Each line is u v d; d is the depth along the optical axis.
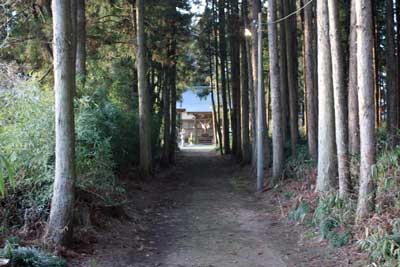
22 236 6.97
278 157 14.25
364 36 7.31
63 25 6.91
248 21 20.11
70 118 7.02
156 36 20.45
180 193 14.58
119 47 18.20
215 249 7.65
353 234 7.28
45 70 13.18
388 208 7.13
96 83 13.83
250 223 9.83
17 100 7.89
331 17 8.96
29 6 12.69
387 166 7.61
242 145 22.52
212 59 31.27
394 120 15.72
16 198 7.57
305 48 14.16
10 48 12.54
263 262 6.85
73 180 7.06
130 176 15.47
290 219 9.62
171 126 25.73
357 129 9.95
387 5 15.97
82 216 7.96
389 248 6.04
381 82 23.61
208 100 50.09
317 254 7.13
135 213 10.56
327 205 8.58
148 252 7.41
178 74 28.05
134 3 18.48
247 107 21.77
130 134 16.06
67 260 6.54
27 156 7.53
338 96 8.80
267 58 24.30
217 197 13.65
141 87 16.78
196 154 33.94
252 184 15.92
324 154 10.19
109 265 6.57
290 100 16.16
